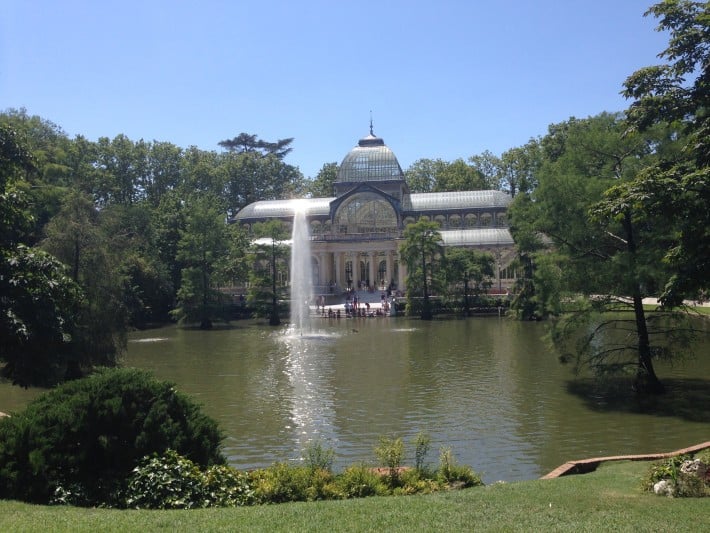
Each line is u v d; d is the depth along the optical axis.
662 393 35.28
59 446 16.02
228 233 102.00
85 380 17.50
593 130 38.41
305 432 28.95
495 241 118.81
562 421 29.98
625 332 59.25
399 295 112.75
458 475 18.34
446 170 161.12
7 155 25.64
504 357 50.34
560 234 37.66
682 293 23.72
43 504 15.10
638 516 13.43
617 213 24.95
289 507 14.49
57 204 62.31
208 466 17.06
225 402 35.56
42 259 22.80
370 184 139.38
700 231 22.97
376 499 15.33
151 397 17.52
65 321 23.38
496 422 30.05
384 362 49.22
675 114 26.03
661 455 21.09
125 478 15.84
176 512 14.05
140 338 71.38
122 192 128.62
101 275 42.81
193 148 156.00
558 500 14.92
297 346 60.62
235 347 60.97
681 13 26.06
